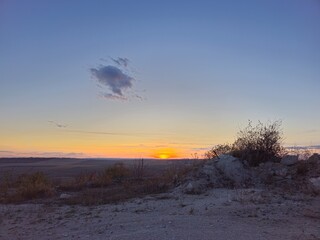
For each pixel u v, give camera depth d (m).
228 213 11.77
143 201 14.68
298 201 13.62
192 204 13.54
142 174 21.97
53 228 10.92
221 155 18.73
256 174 17.70
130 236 9.47
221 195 14.98
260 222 10.72
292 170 17.81
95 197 16.00
